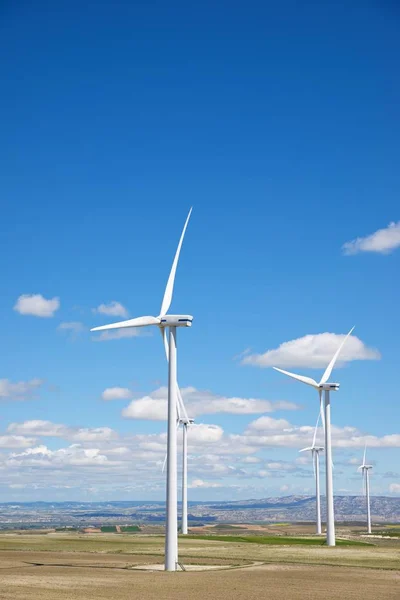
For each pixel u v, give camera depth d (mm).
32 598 35156
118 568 53031
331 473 85312
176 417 53750
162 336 55250
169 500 52625
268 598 37062
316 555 67375
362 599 37375
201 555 66438
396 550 75562
